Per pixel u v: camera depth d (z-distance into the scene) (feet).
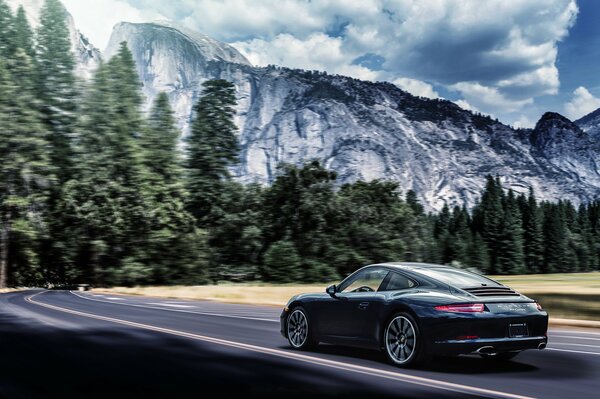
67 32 274.57
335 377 24.12
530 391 21.77
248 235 247.50
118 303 79.10
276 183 253.03
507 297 26.22
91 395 20.62
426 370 26.14
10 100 224.74
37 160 227.20
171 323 47.70
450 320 25.05
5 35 280.31
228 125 278.67
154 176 241.35
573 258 581.53
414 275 27.99
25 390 21.38
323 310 31.01
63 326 44.01
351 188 288.51
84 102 256.93
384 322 27.71
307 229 251.80
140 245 234.79
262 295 106.22
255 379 23.56
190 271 238.48
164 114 259.80
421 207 518.37
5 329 41.65
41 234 228.43
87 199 228.43
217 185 269.85
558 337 43.75
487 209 577.43
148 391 21.26
